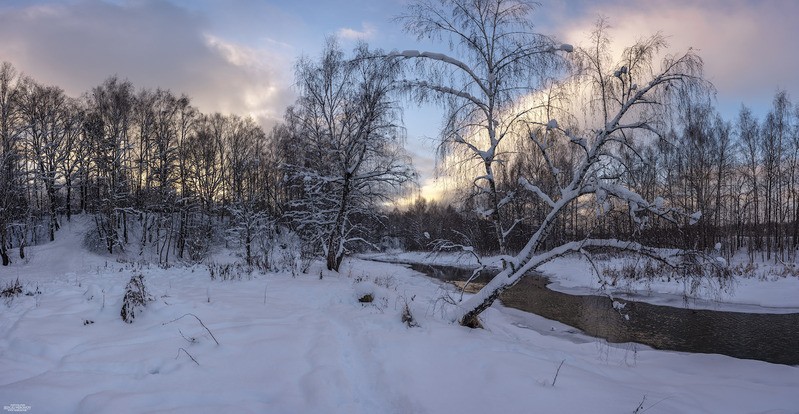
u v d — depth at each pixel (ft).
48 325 21.16
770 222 101.65
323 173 54.70
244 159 131.54
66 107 115.34
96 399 14.01
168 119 119.24
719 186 96.58
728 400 18.75
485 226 35.73
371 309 30.45
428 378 18.29
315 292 35.24
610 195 25.86
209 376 16.98
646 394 17.95
